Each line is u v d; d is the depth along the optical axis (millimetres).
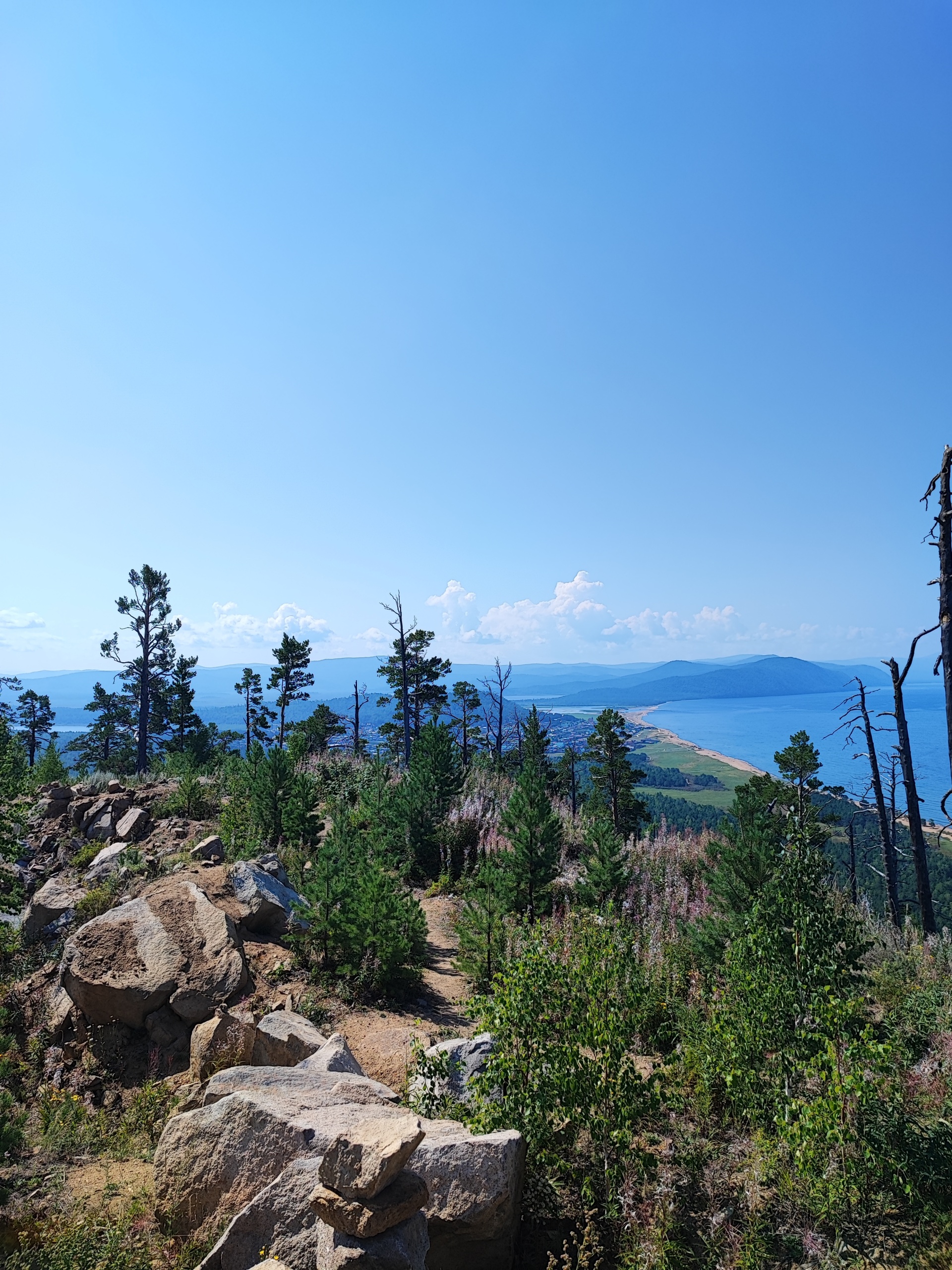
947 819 10672
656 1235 6809
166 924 13742
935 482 10305
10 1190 8078
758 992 9062
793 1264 6605
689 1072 9898
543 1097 7848
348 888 14922
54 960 15453
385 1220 5492
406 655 52219
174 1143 7496
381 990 13914
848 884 34719
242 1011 11445
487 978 14258
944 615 10195
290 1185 6305
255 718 55000
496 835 26516
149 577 54844
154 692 58969
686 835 31047
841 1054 7816
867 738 25484
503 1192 6578
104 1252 6676
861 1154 7430
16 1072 11781
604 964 8742
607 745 42500
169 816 26625
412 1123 5965
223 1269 5965
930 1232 6785
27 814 21094
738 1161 7879
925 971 13469
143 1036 12008
